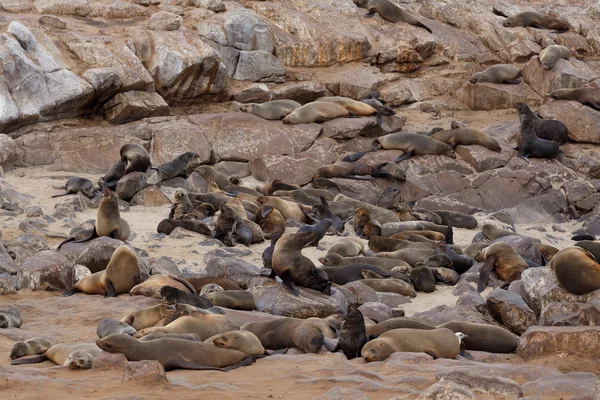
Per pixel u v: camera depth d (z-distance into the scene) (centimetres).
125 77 8244
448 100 10669
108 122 8312
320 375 2494
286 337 3095
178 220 5875
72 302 3912
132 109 8262
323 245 5778
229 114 8325
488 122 9906
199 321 3073
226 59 9488
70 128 8012
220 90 9112
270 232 5947
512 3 12550
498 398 2066
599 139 8469
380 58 10688
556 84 10125
